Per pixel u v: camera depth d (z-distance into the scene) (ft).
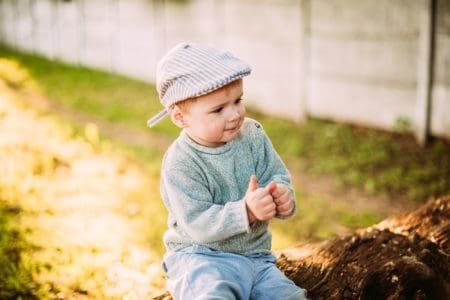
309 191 20.61
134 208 18.13
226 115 7.32
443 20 23.49
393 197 19.84
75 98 35.24
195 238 7.55
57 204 17.83
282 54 29.89
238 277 7.64
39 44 51.93
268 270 8.03
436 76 24.18
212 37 33.81
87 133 26.14
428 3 23.56
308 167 23.06
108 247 14.71
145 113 31.55
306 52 28.71
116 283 12.67
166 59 7.50
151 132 27.99
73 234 15.46
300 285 9.30
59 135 25.88
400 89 25.45
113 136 27.17
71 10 46.24
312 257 9.89
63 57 48.52
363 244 9.80
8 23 56.85
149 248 15.19
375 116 26.71
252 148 8.11
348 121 27.89
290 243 16.46
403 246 9.61
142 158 23.76
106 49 43.21
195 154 7.68
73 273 12.95
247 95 32.37
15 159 21.25
